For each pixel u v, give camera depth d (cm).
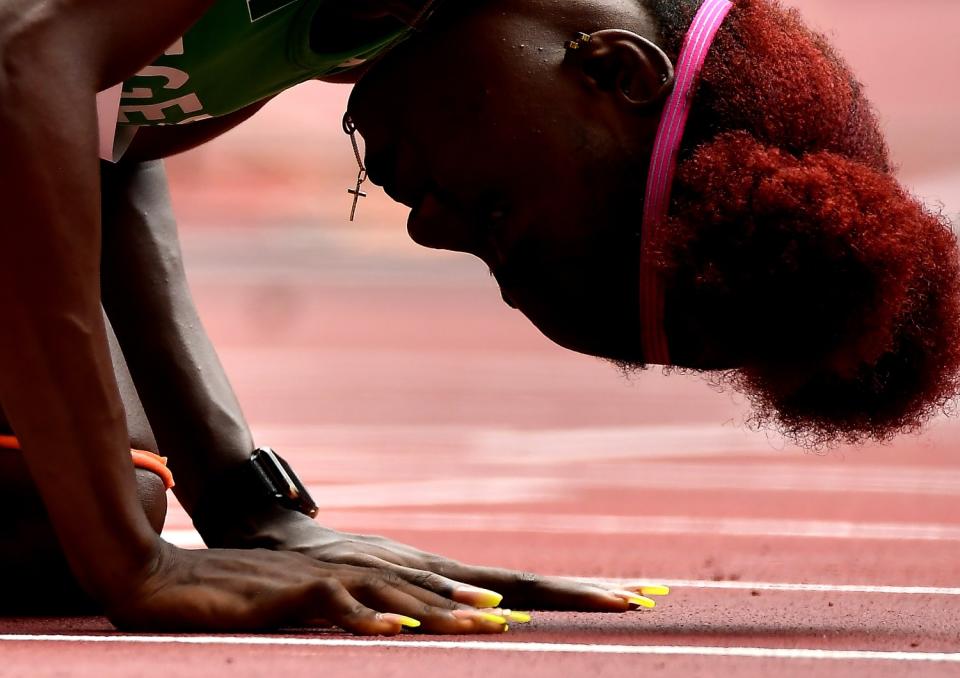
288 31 1077
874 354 995
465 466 2869
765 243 971
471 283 9400
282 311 7800
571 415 3969
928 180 10600
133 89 1114
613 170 1016
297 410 3956
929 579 1584
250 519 1292
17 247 971
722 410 4162
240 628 1053
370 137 1098
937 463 3170
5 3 960
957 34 13250
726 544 1914
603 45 1016
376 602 1075
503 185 1037
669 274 995
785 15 1074
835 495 2555
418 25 1040
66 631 1103
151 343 1307
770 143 1004
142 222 1320
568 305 1053
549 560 1725
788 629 1174
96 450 1014
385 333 6862
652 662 982
